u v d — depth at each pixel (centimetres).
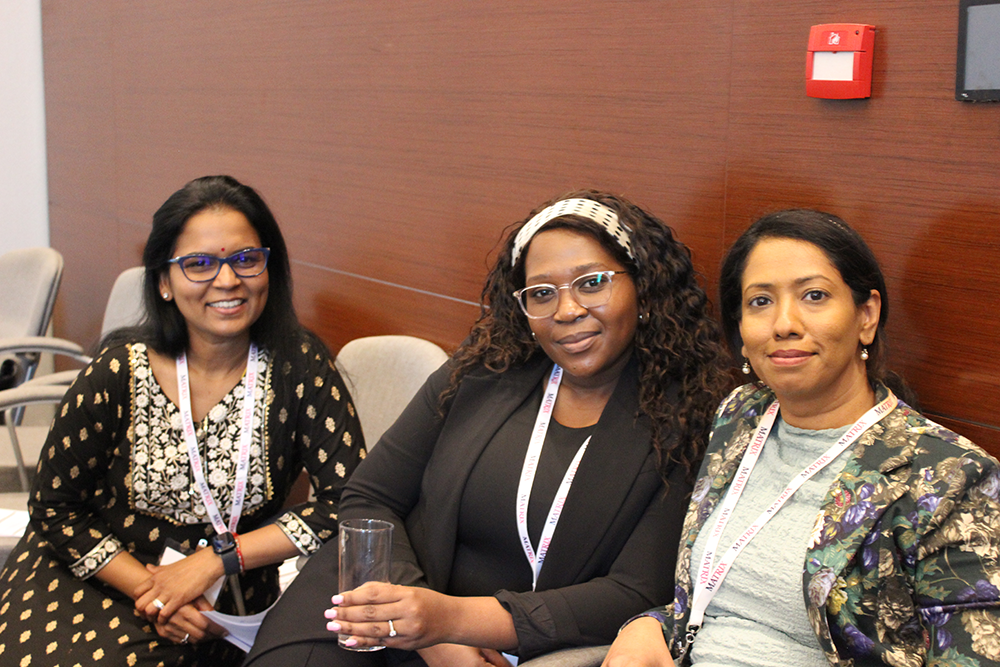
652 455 173
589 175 227
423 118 275
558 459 180
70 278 500
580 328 174
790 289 145
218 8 362
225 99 366
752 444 157
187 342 216
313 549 212
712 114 198
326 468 220
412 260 288
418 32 272
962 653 126
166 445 211
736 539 150
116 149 445
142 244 437
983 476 130
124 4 422
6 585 214
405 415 202
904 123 166
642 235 179
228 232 207
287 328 221
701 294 185
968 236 160
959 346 163
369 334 310
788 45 181
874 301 147
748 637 144
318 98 317
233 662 212
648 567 168
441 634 160
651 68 209
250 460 214
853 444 144
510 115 246
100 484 218
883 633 133
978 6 152
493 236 257
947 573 129
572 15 225
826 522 137
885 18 166
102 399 209
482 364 196
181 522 213
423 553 190
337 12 303
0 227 523
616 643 155
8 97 504
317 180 324
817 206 181
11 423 302
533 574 180
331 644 174
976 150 157
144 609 197
